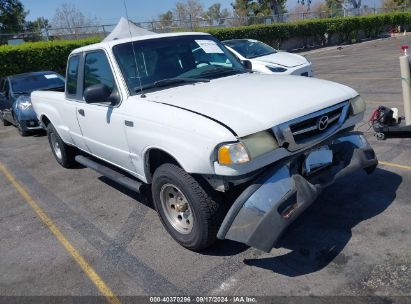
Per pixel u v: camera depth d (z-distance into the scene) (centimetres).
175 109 358
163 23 2702
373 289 301
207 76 455
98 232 448
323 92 376
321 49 2997
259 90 380
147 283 344
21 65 1850
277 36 3022
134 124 396
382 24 3866
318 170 360
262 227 313
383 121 620
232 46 1099
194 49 480
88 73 486
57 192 592
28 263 399
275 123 323
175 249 391
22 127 996
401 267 321
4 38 2358
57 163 745
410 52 1973
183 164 342
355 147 384
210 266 355
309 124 346
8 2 3606
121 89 421
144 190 434
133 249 402
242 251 371
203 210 344
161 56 452
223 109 340
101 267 377
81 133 532
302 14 3725
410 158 536
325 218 408
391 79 1167
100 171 508
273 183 323
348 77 1323
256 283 325
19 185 647
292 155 339
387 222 386
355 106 387
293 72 961
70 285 355
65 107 560
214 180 335
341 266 332
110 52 439
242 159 310
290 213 319
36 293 349
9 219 515
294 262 346
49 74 1145
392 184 463
